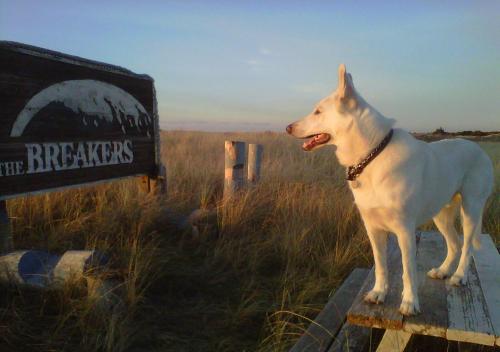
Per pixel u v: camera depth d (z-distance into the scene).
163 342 1.77
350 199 3.51
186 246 2.80
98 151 2.93
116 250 2.48
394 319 1.49
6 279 1.94
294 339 1.77
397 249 2.27
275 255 2.73
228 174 3.54
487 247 2.21
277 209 3.37
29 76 2.39
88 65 2.83
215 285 2.33
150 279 2.26
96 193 3.45
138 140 3.33
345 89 1.59
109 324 1.71
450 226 1.92
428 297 1.67
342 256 2.63
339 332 1.72
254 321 2.00
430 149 1.71
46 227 2.78
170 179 4.20
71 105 2.69
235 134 10.83
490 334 1.38
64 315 1.80
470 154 1.86
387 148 1.55
